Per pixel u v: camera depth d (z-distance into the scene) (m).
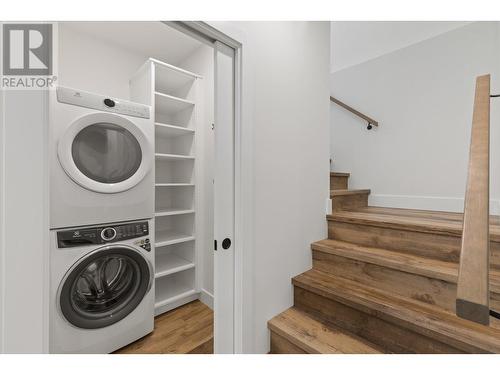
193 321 1.92
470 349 0.93
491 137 2.04
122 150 1.60
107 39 2.22
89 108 1.45
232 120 1.21
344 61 2.87
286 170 1.46
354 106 2.90
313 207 1.68
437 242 1.33
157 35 2.17
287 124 1.46
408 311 1.11
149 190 1.73
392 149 2.61
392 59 2.62
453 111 2.24
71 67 2.07
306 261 1.62
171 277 2.50
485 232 0.50
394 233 1.49
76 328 1.38
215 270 1.19
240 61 1.19
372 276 1.39
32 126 0.63
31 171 0.62
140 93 2.12
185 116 2.39
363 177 2.81
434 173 2.34
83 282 1.53
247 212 1.21
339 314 1.32
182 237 2.23
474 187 0.60
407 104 2.51
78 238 1.38
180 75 2.17
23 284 0.60
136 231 1.64
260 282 1.30
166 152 2.61
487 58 2.08
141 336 1.67
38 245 0.62
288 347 1.27
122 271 1.71
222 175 1.18
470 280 0.45
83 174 1.42
